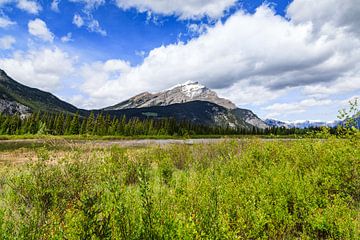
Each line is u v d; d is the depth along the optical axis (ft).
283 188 20.70
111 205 12.60
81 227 10.97
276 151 37.11
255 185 21.72
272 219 16.94
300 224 18.70
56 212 15.60
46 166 23.44
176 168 40.83
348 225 15.87
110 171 21.84
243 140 48.67
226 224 13.50
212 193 16.12
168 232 12.25
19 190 19.70
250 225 15.66
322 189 22.79
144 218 12.42
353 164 25.32
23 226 12.91
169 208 15.37
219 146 46.21
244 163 32.71
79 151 30.30
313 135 36.63
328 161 28.66
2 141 152.25
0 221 13.30
